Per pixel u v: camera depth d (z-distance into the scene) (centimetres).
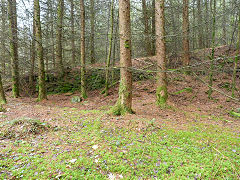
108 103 939
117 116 585
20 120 470
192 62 1113
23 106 835
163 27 737
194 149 368
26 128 440
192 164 309
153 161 316
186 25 1021
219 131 498
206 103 828
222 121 609
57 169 286
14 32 1032
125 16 561
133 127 480
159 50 740
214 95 901
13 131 427
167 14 1432
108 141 393
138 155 334
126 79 596
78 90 1281
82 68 1089
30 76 1286
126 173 281
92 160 313
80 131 465
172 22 1401
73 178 262
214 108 762
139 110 710
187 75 984
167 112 700
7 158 313
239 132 495
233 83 789
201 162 315
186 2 1021
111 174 278
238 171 286
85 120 560
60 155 331
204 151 363
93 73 1321
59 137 424
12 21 1034
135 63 1202
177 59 1162
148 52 1357
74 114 650
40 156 328
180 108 764
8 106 814
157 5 737
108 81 1179
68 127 496
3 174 264
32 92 1290
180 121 589
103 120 543
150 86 1080
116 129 466
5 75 1183
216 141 420
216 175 278
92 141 396
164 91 764
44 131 459
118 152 345
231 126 555
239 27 699
